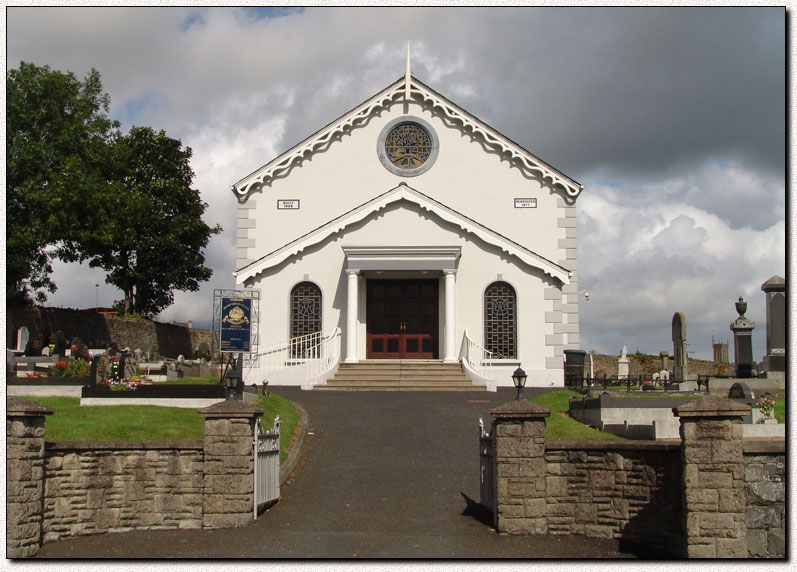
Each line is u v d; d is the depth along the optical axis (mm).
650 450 13156
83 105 36781
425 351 31641
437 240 31078
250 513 13859
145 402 19891
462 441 19516
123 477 13766
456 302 30984
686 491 12148
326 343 29859
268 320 31156
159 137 52094
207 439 13898
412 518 14266
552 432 18969
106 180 37469
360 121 33031
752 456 12242
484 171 32688
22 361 27766
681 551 12461
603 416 19469
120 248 45031
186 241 53219
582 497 13477
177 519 13781
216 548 12414
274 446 15320
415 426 21047
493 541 12953
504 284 31109
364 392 27156
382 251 30266
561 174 32375
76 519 13391
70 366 23750
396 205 31219
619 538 13180
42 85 35094
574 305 31500
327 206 32688
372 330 31750
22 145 34406
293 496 15641
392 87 32906
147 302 53969
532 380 30312
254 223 32656
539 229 32375
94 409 18688
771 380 24516
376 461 17922
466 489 15992
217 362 40344
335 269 31297
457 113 32812
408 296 31922
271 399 22734
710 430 12172
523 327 30812
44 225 34250
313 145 32844
